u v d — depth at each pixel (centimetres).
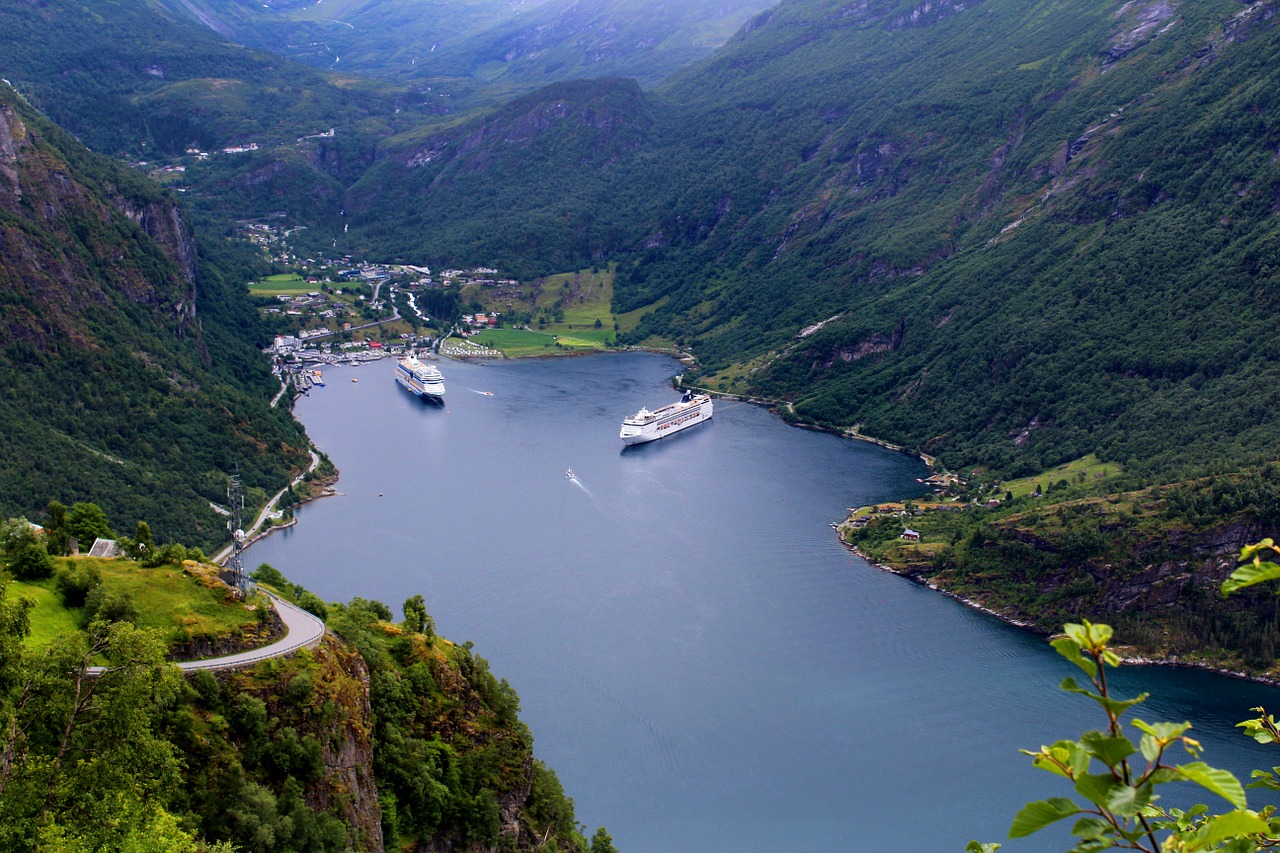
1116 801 1914
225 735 8956
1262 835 2498
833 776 15200
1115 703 2036
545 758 15288
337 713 9838
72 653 7569
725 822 14138
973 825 14275
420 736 11219
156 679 8019
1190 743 2038
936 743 16175
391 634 12250
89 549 12075
